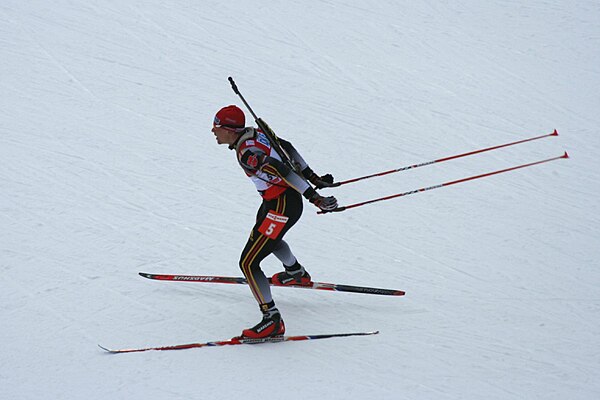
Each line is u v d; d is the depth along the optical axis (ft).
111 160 84.99
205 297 57.21
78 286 56.95
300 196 51.57
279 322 50.67
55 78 108.58
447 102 117.91
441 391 45.62
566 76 134.51
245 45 132.98
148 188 78.64
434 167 92.32
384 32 147.33
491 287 61.62
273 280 57.06
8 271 58.23
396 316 55.72
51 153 84.94
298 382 45.91
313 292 59.52
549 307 58.23
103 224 69.15
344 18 152.25
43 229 66.69
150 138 92.89
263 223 50.52
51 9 136.36
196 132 96.48
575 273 65.16
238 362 47.98
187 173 83.87
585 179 92.17
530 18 164.66
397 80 125.18
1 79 105.60
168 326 52.26
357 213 76.95
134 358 47.57
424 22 155.63
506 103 119.75
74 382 44.50
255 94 112.68
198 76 117.08
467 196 83.56
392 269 64.39
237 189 81.00
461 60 137.59
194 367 47.03
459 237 72.18
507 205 81.61
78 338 49.57
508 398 45.27
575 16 167.63
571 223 77.71
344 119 107.04
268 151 49.65
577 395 46.01
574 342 52.80
